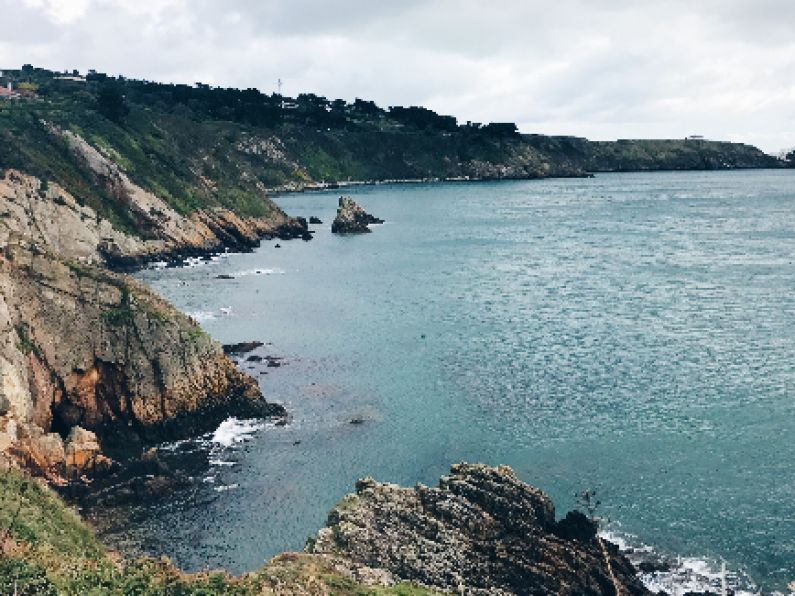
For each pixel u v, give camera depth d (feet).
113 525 155.43
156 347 201.98
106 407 199.31
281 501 164.86
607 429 196.65
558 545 134.82
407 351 268.62
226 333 293.84
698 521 153.17
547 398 219.41
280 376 243.19
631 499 162.09
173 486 170.30
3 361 173.99
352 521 131.34
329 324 307.99
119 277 213.46
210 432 202.69
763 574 136.46
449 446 189.67
